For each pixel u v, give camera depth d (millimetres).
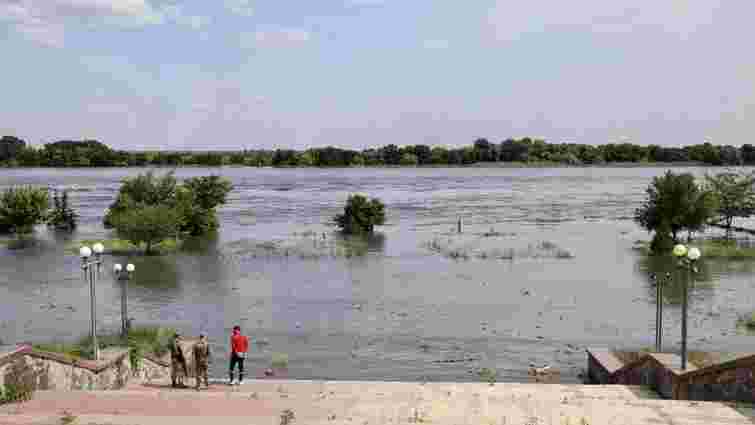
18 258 57688
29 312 36812
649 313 35469
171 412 13820
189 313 36469
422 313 35938
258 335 31859
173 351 20047
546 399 16891
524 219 87125
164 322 34406
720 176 72125
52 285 45000
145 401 15000
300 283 44812
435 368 26578
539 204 111125
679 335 31000
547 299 39062
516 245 62000
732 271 47469
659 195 60188
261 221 87750
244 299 39938
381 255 57094
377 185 176750
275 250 60188
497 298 39531
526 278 45844
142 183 77688
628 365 21297
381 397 16922
